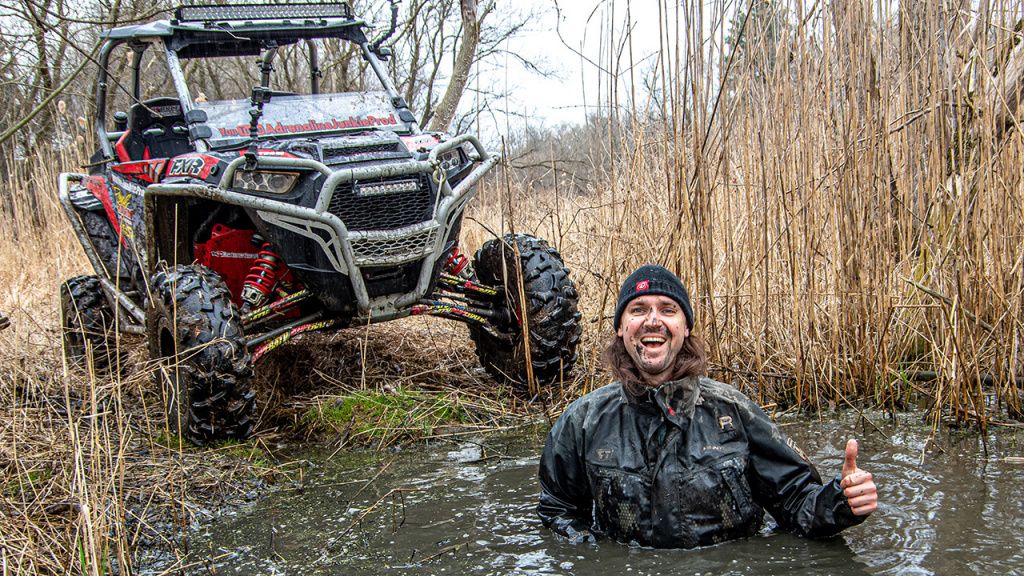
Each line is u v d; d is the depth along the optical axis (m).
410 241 4.19
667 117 4.32
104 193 5.17
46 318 5.85
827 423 4.17
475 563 2.74
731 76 4.32
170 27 4.69
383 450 4.16
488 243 4.96
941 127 4.07
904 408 4.35
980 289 3.98
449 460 3.94
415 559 2.83
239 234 4.58
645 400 2.78
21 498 3.24
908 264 4.38
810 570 2.52
